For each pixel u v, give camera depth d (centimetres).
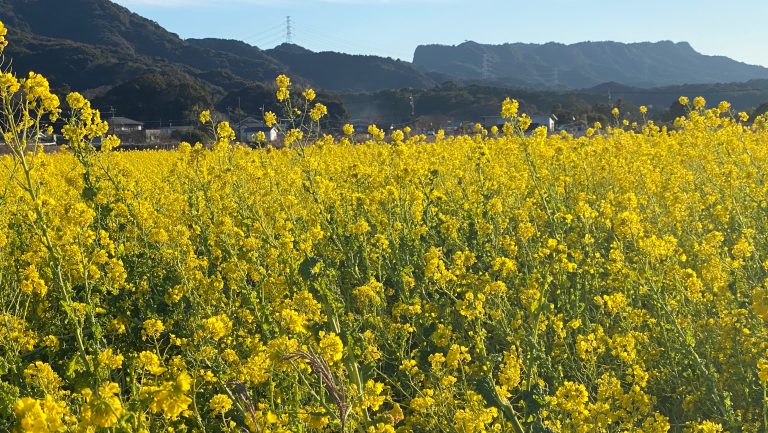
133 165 1633
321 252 703
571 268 578
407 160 1080
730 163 956
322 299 411
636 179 985
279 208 789
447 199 938
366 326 552
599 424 389
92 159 826
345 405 317
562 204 902
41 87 510
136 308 656
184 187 1069
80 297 632
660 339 515
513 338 457
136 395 322
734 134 1145
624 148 1266
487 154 1025
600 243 748
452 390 411
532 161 888
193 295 578
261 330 532
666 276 555
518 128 884
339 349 334
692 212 816
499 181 984
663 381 497
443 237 786
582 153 1192
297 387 396
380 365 509
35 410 227
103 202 769
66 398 397
